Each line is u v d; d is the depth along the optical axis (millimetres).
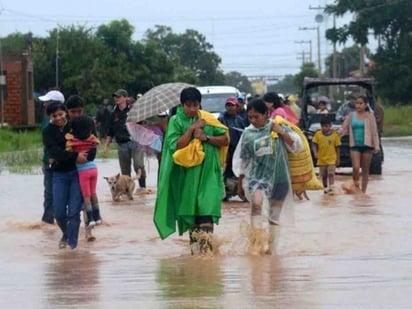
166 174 22641
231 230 26891
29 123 117000
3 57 116188
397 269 20125
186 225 22828
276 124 23172
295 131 23438
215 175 22719
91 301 17422
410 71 128875
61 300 17609
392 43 131000
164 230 22750
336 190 38469
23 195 39594
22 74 115875
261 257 22359
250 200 23297
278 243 23594
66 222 24969
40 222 30219
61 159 24547
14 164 59750
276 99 27828
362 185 37844
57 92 28922
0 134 82375
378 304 16547
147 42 136500
